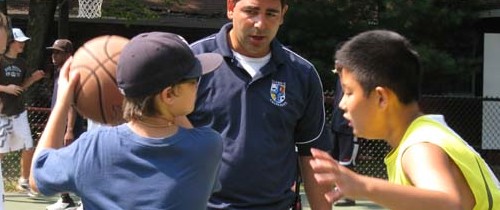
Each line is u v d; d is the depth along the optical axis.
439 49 30.75
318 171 4.51
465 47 31.45
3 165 21.66
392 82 5.14
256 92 7.46
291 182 7.82
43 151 5.71
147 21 35.62
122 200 5.29
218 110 7.38
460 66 29.55
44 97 28.05
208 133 5.59
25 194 19.30
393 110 5.22
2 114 18.27
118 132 5.41
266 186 7.45
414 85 5.21
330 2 29.38
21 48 18.69
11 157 22.16
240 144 7.34
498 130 28.94
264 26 7.33
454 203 4.51
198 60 5.68
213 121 7.39
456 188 4.62
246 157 7.35
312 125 7.86
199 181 5.45
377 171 23.69
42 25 32.38
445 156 4.88
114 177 5.33
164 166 5.33
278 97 7.52
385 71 5.12
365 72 5.16
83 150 5.43
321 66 28.34
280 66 7.59
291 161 7.77
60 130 5.92
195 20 37.03
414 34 29.66
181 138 5.41
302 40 29.42
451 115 28.59
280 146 7.55
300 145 8.00
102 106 6.09
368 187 4.48
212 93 7.40
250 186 7.39
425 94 31.28
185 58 5.41
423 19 28.83
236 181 7.36
